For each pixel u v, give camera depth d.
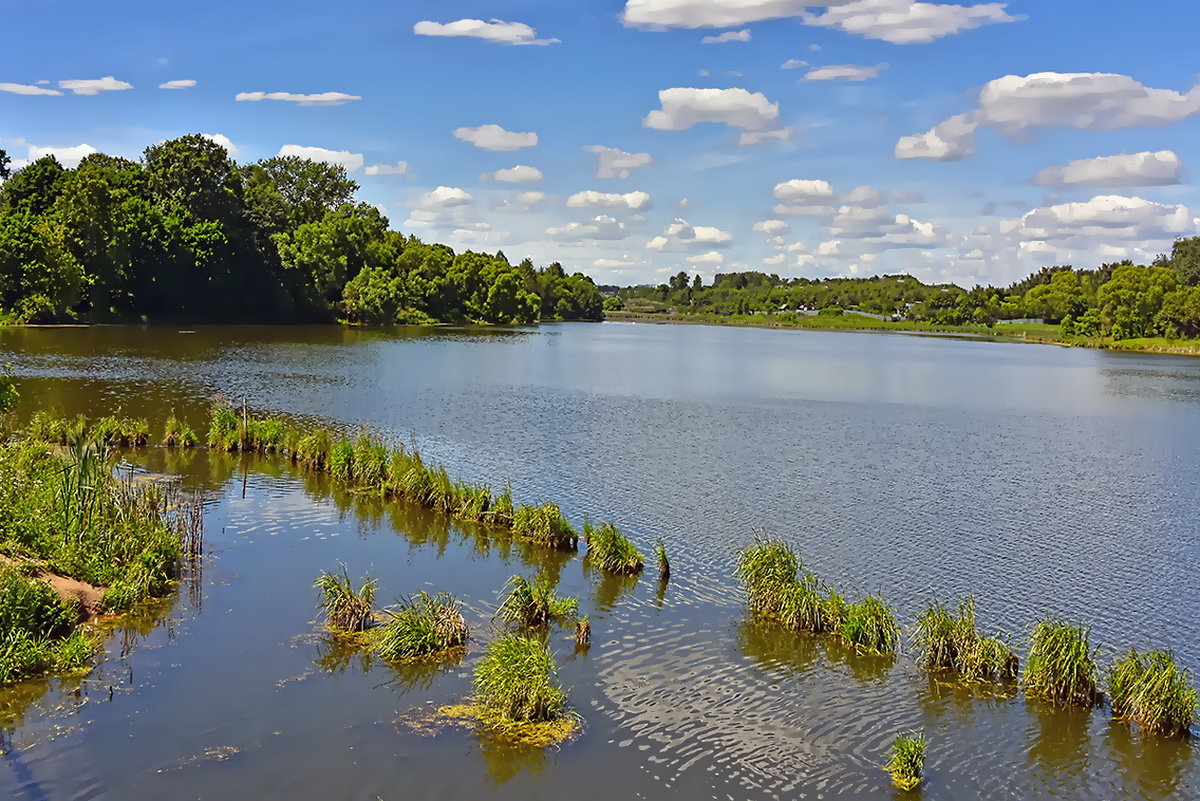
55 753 20.27
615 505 42.31
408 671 24.83
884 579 33.56
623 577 33.22
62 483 32.03
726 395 85.81
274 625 27.33
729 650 27.34
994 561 35.88
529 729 22.20
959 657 26.31
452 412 66.81
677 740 22.22
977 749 22.39
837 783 20.84
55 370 77.56
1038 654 25.47
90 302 129.38
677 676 25.52
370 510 40.47
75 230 125.56
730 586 32.59
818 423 69.44
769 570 30.55
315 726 21.88
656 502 43.06
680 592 31.92
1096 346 195.38
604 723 22.81
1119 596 32.44
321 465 47.25
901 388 97.06
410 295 181.75
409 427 60.03
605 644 27.39
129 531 31.30
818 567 34.56
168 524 34.59
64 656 24.16
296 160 195.12
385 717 22.45
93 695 22.78
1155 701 23.31
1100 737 23.09
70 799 18.75
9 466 34.94
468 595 30.91
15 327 113.88
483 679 23.33
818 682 25.50
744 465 52.03
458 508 40.22
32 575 27.17
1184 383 108.44
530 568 33.88
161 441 52.41
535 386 85.50
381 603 29.78
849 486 47.66
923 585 33.03
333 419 61.75
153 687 23.28
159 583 29.53
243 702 22.81
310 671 24.56
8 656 23.33
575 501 42.88
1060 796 20.64
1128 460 57.16
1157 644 28.62
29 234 116.50
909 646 27.92
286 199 184.75
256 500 41.06
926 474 51.38
